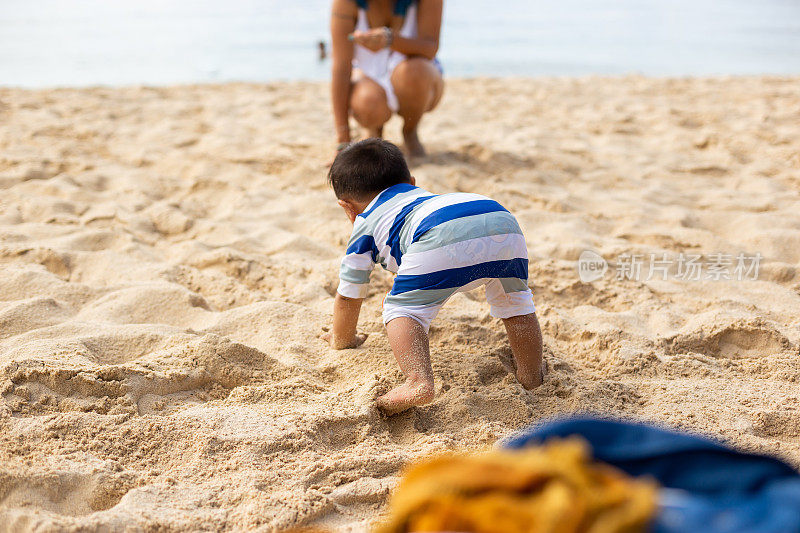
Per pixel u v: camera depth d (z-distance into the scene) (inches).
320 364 109.8
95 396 93.6
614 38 561.0
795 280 148.5
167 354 103.9
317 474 81.7
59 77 387.2
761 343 117.6
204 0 786.8
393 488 79.8
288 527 72.4
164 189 196.1
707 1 897.5
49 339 107.4
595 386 102.0
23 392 90.9
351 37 188.4
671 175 217.8
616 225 179.2
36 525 68.2
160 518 71.9
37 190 187.8
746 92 329.4
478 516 34.1
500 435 90.0
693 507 35.4
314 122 269.6
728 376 108.7
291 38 516.4
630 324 126.6
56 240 154.0
